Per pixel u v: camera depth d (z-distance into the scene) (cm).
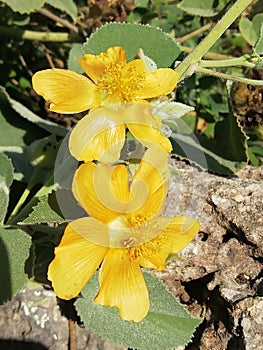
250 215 14
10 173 14
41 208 12
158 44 15
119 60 12
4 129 16
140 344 14
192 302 14
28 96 19
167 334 14
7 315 15
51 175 14
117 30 15
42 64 19
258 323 13
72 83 12
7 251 13
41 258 15
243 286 14
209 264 14
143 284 11
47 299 15
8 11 18
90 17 17
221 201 14
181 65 13
